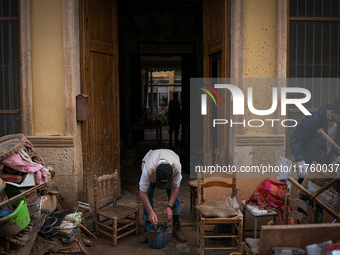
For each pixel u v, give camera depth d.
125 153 7.85
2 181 3.17
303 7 4.32
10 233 2.75
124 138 8.78
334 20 4.33
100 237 3.89
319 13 4.34
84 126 4.45
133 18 8.48
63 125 4.28
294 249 2.01
